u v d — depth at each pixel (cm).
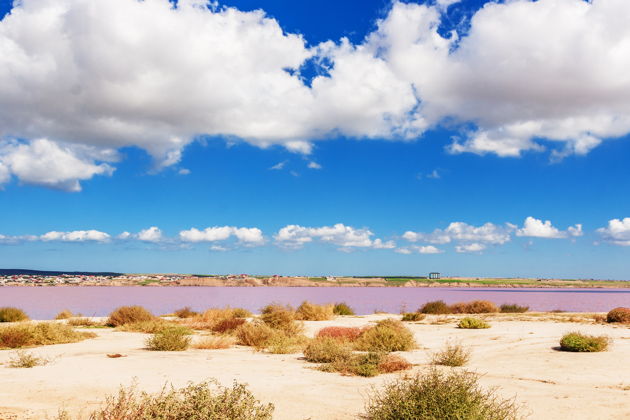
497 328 2270
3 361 1266
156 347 1565
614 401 782
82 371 1084
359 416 694
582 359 1266
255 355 1451
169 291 12912
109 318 2609
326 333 1814
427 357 1371
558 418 678
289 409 736
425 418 603
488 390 863
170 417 526
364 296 9856
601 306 5581
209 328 2436
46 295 9100
